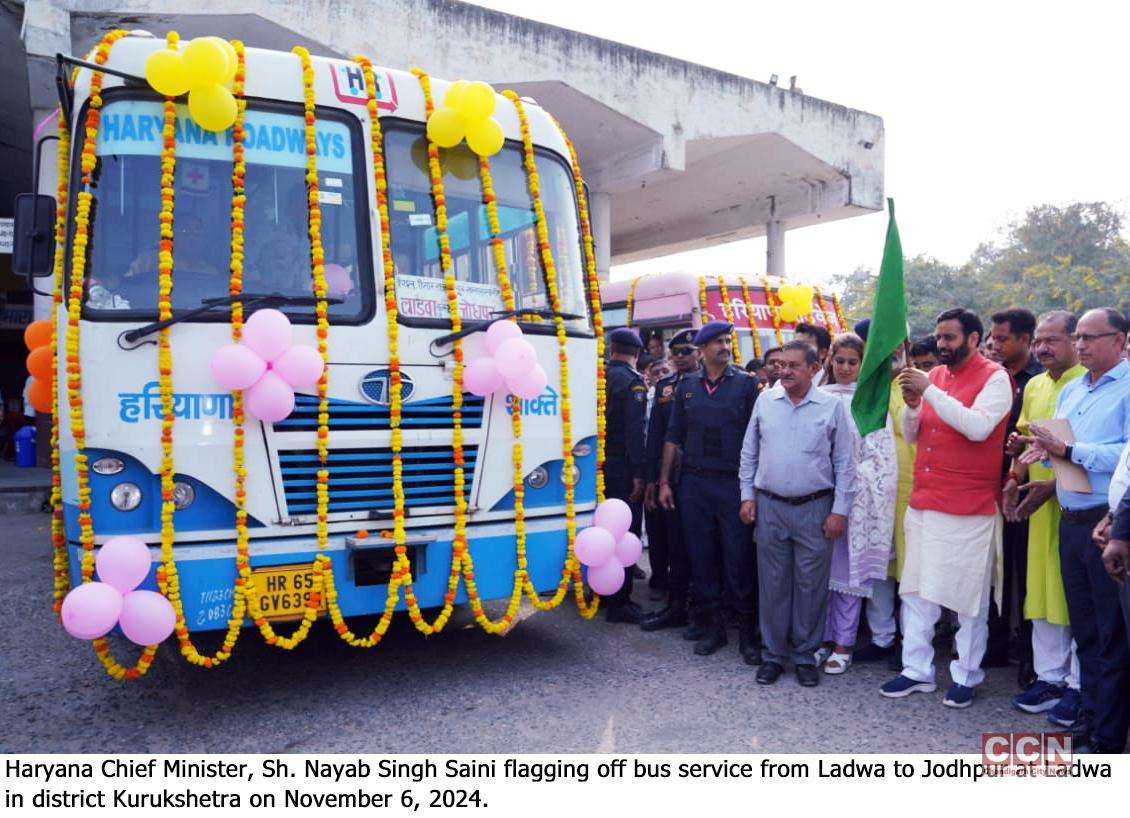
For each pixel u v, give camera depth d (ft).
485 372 14.42
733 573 16.94
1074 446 12.29
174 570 12.87
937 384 15.28
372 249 14.25
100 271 13.01
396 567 13.99
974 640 14.38
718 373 17.70
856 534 15.99
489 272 15.30
